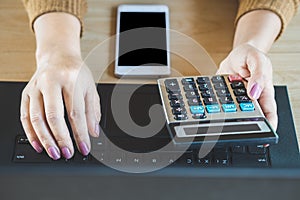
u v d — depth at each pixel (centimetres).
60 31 67
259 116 50
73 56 64
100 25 72
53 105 56
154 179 26
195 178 26
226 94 53
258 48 66
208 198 26
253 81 56
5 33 71
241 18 72
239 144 47
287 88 64
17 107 59
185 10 75
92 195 26
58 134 53
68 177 26
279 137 56
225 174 26
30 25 71
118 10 73
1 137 55
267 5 71
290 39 72
